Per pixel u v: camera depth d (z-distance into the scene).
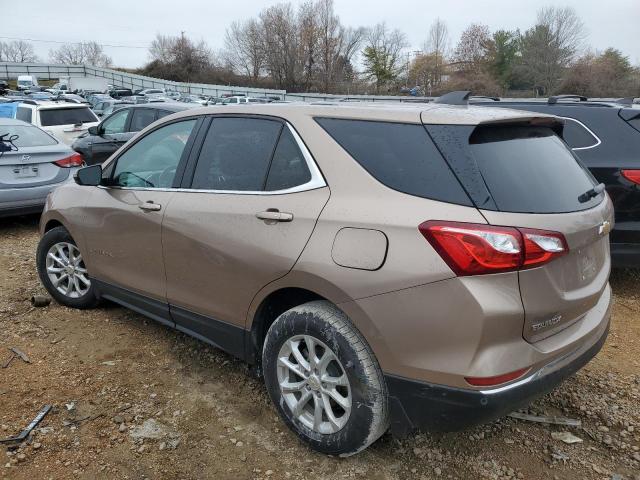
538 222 2.32
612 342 4.14
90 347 3.91
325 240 2.58
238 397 3.32
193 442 2.91
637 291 5.17
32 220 7.93
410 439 2.94
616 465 2.79
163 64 90.00
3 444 2.84
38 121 11.59
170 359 3.76
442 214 2.31
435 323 2.29
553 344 2.44
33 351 3.82
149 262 3.60
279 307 3.04
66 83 60.22
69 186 4.45
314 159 2.78
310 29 78.19
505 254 2.22
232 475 2.68
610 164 4.65
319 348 2.73
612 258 4.70
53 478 2.63
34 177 7.05
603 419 3.14
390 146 2.59
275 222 2.81
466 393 2.27
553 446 2.92
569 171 2.80
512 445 2.93
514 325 2.26
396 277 2.36
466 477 2.69
